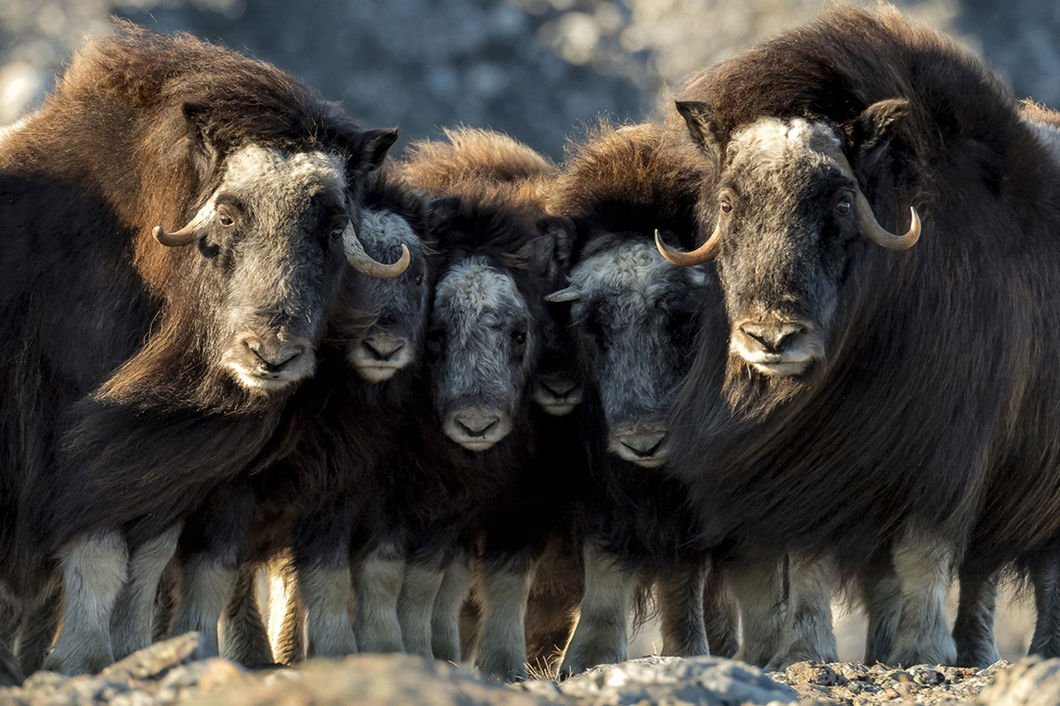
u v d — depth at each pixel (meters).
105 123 28.64
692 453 29.05
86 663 26.61
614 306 31.17
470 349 30.77
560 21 148.12
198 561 28.70
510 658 32.75
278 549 31.45
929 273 27.84
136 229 27.94
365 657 18.58
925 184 27.97
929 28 30.59
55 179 28.52
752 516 29.08
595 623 32.12
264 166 26.77
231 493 28.62
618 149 33.97
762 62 28.50
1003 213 28.83
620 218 32.78
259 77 28.00
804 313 26.12
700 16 142.88
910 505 27.97
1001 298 28.14
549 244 32.34
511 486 32.38
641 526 31.72
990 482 29.47
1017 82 135.00
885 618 29.33
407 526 31.73
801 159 26.95
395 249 30.11
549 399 32.31
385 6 147.00
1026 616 63.88
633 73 141.88
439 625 33.44
